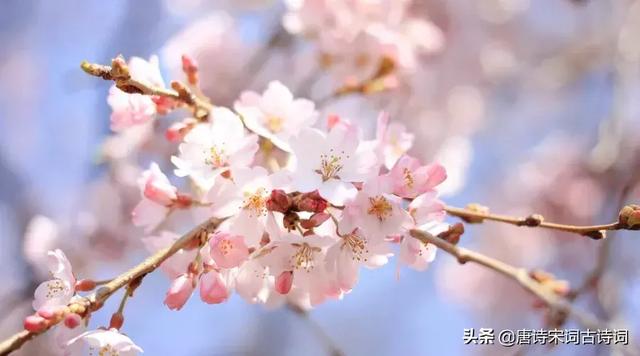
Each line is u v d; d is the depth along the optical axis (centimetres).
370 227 70
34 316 68
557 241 112
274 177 71
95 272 95
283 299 75
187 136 72
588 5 122
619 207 91
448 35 104
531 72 123
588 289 85
